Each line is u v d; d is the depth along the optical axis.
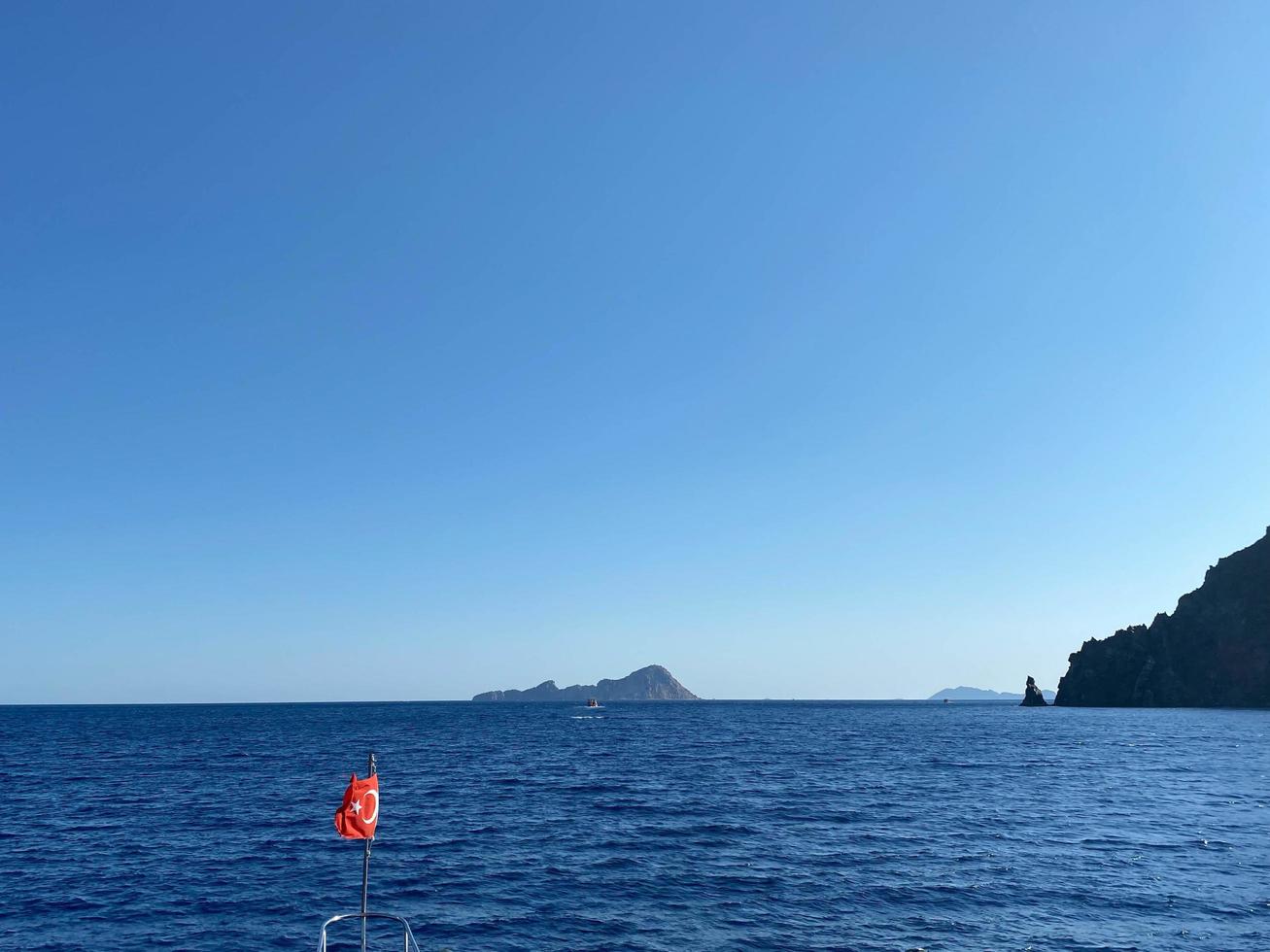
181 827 39.75
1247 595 197.38
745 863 31.47
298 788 55.03
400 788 54.53
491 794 51.38
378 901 26.61
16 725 165.62
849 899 26.42
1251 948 21.61
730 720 193.50
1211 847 33.91
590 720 196.38
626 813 43.34
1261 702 184.50
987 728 139.62
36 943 23.03
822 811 43.78
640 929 23.61
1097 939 22.33
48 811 44.75
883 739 108.94
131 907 26.25
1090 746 90.75
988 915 24.61
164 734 125.88
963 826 39.12
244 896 27.45
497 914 25.16
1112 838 35.84
